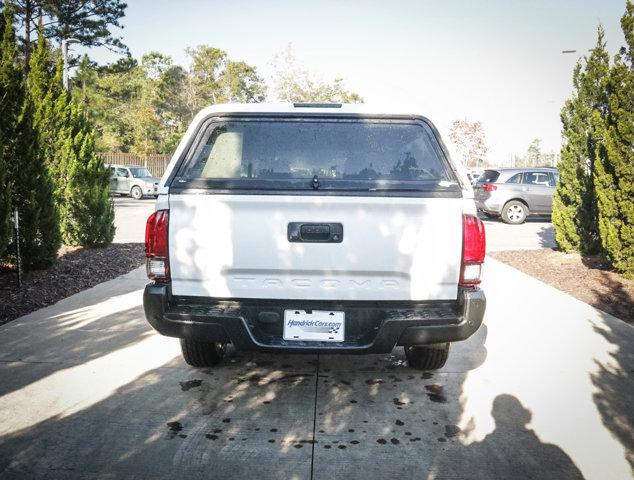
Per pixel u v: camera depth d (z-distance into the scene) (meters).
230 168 3.41
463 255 3.15
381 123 3.43
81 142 10.26
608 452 2.96
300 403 3.56
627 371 4.16
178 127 59.41
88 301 6.26
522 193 16.69
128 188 27.48
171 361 4.32
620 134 6.99
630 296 6.55
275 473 2.73
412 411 3.45
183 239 3.19
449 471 2.76
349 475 2.72
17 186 7.42
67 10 35.41
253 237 3.14
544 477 2.71
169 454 2.90
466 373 4.12
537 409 3.49
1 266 7.89
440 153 3.35
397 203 3.10
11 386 3.78
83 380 3.90
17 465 2.77
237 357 4.45
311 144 3.41
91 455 2.88
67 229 10.17
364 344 3.19
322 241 3.13
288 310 3.20
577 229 9.24
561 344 4.84
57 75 10.00
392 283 3.17
